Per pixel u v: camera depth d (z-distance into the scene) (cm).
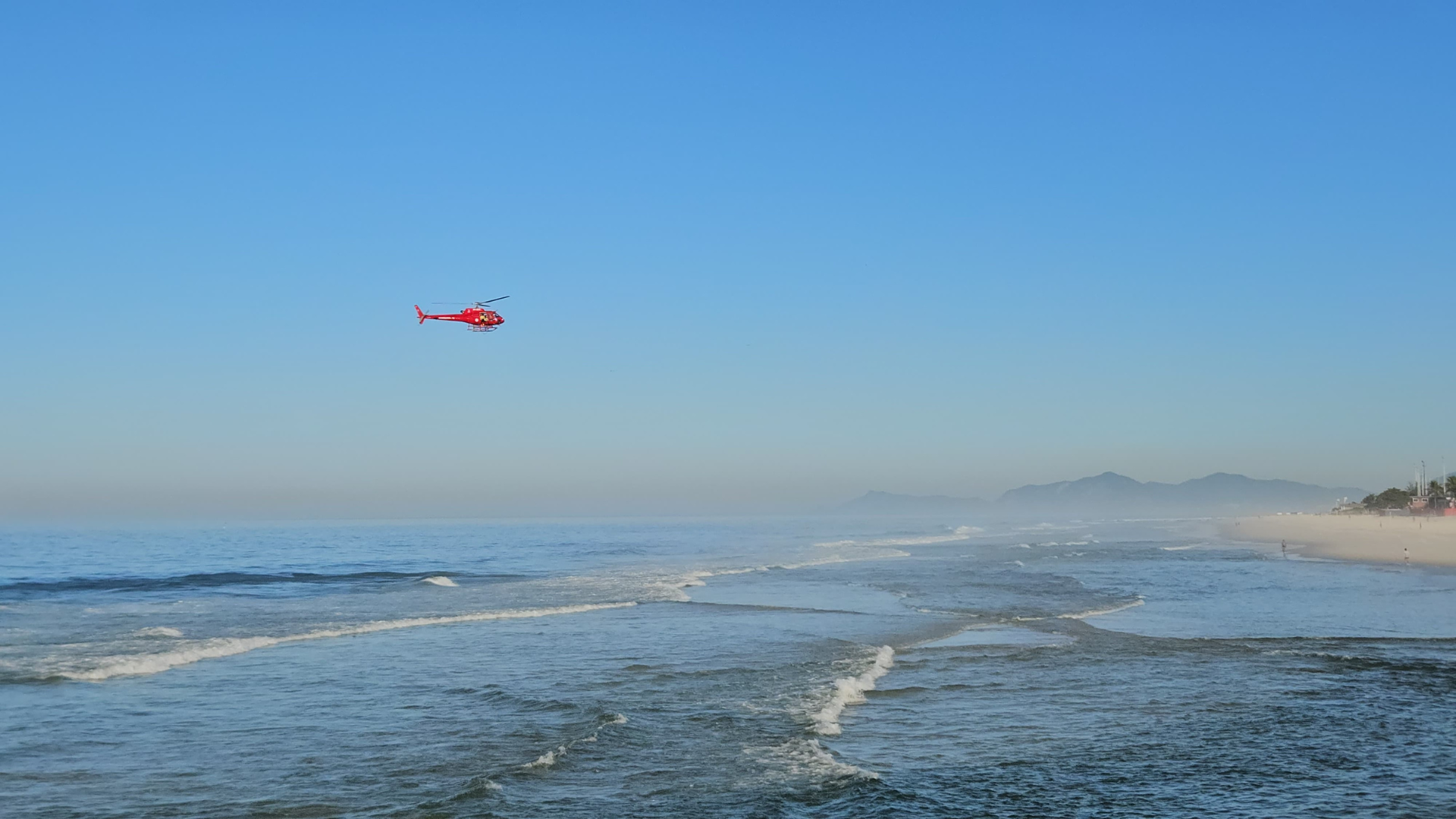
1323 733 1460
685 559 6800
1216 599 3556
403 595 3875
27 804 1105
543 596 3738
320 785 1179
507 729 1471
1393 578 4566
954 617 3009
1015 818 1055
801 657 2170
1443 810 1086
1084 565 5747
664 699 1695
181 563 6888
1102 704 1675
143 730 1466
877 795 1133
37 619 2961
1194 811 1079
